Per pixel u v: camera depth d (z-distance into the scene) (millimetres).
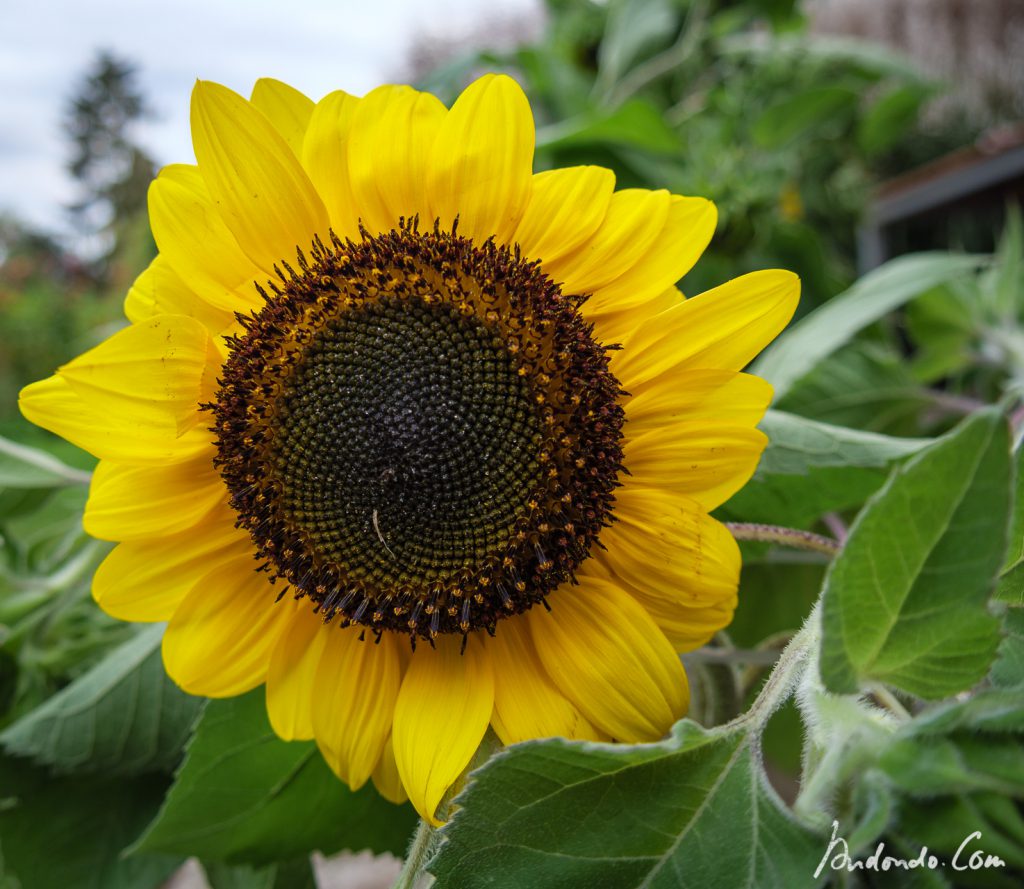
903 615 161
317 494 232
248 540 237
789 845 166
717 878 172
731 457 219
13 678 330
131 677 309
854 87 656
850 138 759
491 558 228
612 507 223
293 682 231
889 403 404
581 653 221
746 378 219
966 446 147
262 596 237
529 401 227
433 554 229
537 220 229
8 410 1925
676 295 231
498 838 178
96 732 303
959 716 154
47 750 298
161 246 225
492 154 225
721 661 247
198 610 232
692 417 221
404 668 233
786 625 341
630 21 656
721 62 679
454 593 225
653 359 221
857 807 158
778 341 424
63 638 330
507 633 229
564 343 224
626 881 176
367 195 230
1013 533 177
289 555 232
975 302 475
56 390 216
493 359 229
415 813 278
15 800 314
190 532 234
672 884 174
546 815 178
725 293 218
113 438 218
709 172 508
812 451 272
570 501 222
